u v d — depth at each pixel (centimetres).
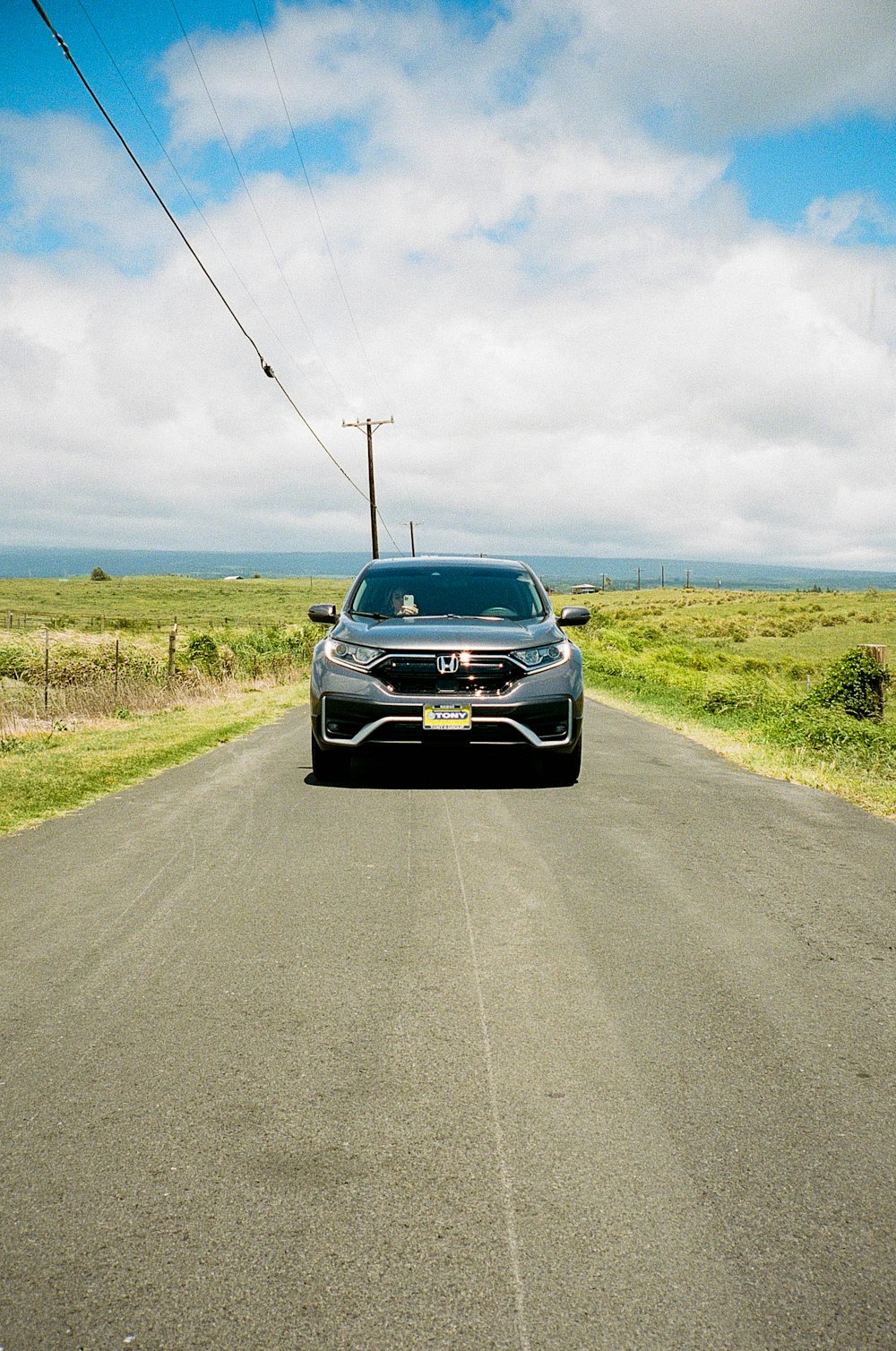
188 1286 205
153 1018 342
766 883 534
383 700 777
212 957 406
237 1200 235
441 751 789
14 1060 309
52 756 995
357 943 424
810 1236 222
